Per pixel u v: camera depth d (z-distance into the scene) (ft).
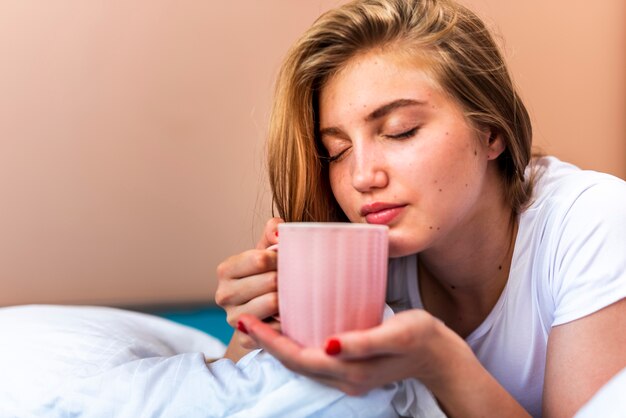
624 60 7.59
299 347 1.86
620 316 2.55
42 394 2.79
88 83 6.61
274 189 3.08
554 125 7.50
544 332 3.02
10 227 6.45
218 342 4.18
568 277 2.69
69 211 6.59
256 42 7.00
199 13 6.87
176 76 6.83
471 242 3.03
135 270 6.75
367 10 2.66
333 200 3.13
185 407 2.52
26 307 3.84
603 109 7.58
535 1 7.43
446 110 2.53
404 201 2.47
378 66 2.55
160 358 2.84
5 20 6.41
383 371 1.84
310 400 2.33
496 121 2.72
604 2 7.55
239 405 2.45
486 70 2.78
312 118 2.92
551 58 7.48
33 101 6.49
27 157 6.48
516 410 2.22
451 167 2.51
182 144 6.87
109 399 2.64
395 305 3.45
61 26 6.54
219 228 6.97
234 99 6.97
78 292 6.60
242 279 2.43
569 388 2.58
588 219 2.72
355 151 2.52
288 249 1.91
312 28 2.80
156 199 6.81
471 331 3.37
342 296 1.86
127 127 6.72
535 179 3.25
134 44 6.72
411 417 2.50
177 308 6.72
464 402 2.16
